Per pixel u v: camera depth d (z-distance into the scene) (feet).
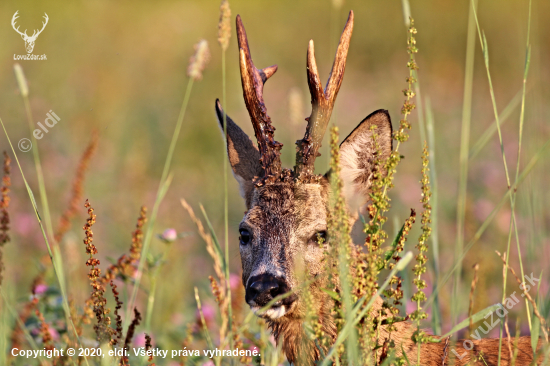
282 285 24.27
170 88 87.66
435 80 94.27
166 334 31.37
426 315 20.20
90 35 97.04
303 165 26.58
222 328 24.23
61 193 52.75
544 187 41.86
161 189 26.81
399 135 21.08
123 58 94.73
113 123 72.13
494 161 62.18
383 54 106.83
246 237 26.58
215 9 109.70
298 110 33.60
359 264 20.22
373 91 90.17
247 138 30.27
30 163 59.06
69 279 33.24
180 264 43.09
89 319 26.02
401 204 52.54
